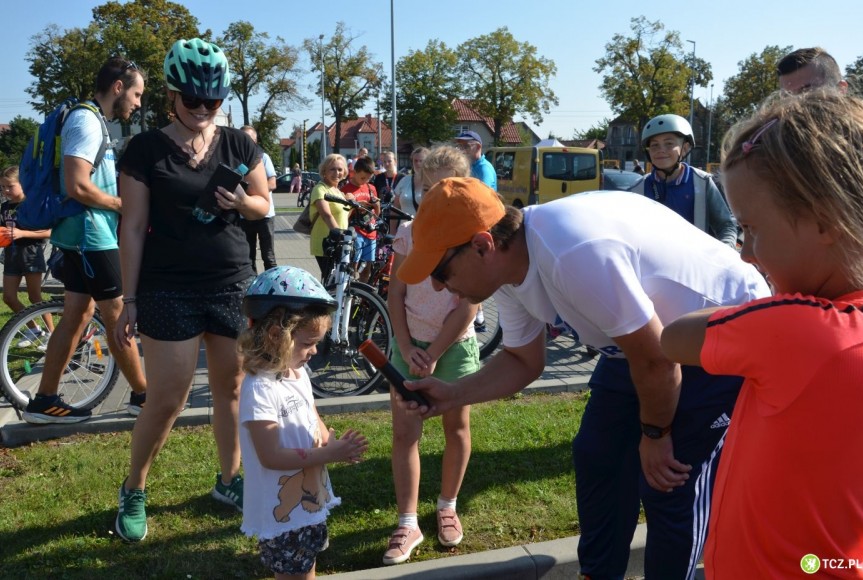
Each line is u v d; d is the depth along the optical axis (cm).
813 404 116
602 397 277
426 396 260
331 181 704
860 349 113
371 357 255
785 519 123
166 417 323
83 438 441
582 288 197
